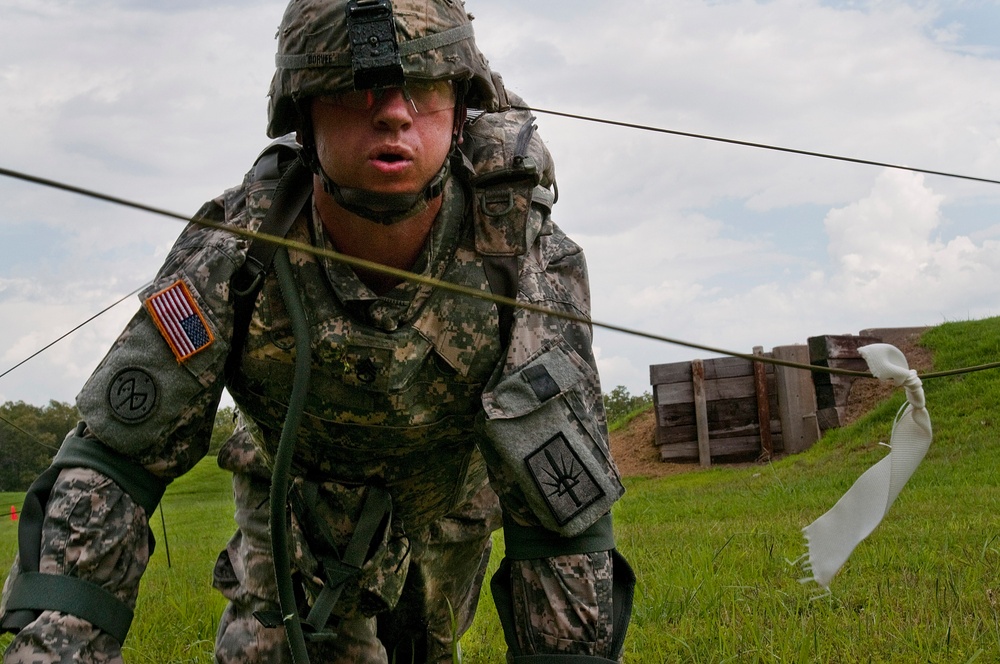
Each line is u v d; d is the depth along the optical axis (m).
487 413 2.37
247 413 2.70
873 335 16.30
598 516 2.40
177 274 2.43
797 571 5.43
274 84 2.38
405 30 2.22
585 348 2.53
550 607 2.41
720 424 16.22
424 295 2.46
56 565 2.28
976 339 15.64
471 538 3.22
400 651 3.45
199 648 4.29
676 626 4.35
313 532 2.75
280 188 2.43
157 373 2.37
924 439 2.25
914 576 5.16
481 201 2.45
